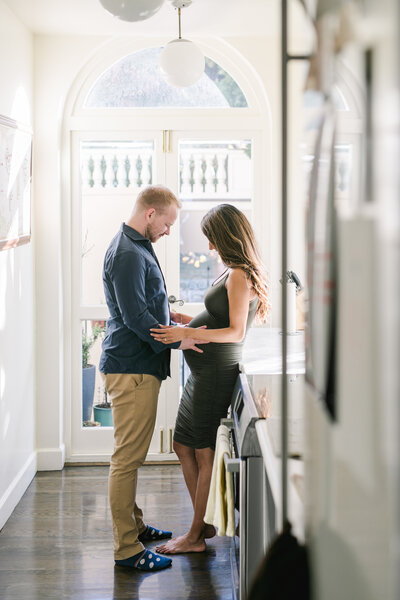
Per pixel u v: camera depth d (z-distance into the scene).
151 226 2.82
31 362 3.96
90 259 4.25
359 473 0.43
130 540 2.89
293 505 0.95
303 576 0.63
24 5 3.40
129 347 2.80
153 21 3.73
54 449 4.15
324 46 0.54
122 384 2.82
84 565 2.91
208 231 2.84
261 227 4.22
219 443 2.36
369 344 0.39
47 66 4.03
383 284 0.36
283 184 0.70
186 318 3.26
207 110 4.20
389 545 0.36
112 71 4.18
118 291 2.72
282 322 0.72
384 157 0.35
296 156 3.45
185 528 3.30
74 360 4.25
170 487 3.85
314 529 0.60
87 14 3.58
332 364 0.51
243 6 3.45
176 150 4.22
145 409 2.83
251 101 4.20
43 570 2.87
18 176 3.52
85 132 4.19
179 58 3.41
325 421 0.54
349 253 0.45
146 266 2.78
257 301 2.91
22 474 3.71
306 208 0.64
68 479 3.98
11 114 3.46
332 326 0.51
